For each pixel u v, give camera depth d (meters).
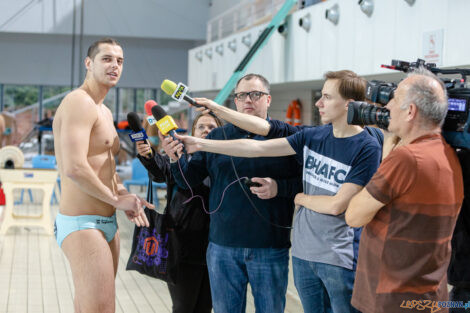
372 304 1.95
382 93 2.07
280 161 2.66
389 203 1.92
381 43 5.05
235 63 8.92
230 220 2.63
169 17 16.08
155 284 4.89
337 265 2.28
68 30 15.69
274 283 2.63
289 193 2.62
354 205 2.00
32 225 7.00
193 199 2.89
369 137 2.32
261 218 2.61
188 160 2.88
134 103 18.56
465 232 2.17
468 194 2.12
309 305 2.45
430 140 1.88
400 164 1.84
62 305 4.23
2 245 6.20
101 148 2.55
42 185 6.93
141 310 4.17
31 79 17.23
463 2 3.96
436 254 1.87
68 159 2.35
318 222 2.34
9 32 15.94
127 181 8.27
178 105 15.20
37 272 5.14
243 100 2.71
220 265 2.66
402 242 1.87
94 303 2.41
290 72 7.07
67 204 2.51
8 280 4.85
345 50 5.71
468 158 2.09
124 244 6.32
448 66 4.16
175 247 2.77
